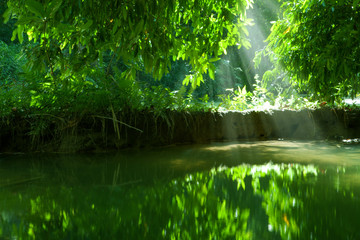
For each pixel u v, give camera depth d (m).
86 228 0.79
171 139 3.24
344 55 2.98
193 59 3.11
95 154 2.56
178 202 1.02
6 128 2.66
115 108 2.93
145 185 1.33
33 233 0.77
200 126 3.52
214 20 3.16
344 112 4.12
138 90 3.19
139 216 0.88
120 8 2.29
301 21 3.58
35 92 2.72
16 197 1.14
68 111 2.77
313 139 3.97
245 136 3.84
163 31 2.56
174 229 0.78
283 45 4.08
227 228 0.77
